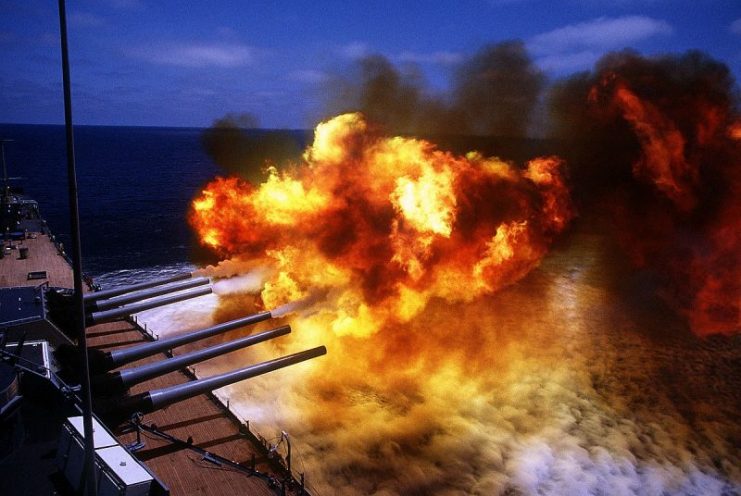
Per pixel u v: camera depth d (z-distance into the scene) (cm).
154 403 2180
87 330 3394
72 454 1712
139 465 1617
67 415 2009
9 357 2152
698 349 4216
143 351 2583
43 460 1792
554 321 4722
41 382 2045
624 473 2716
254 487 2005
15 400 1834
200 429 2373
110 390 2220
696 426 3161
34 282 4156
